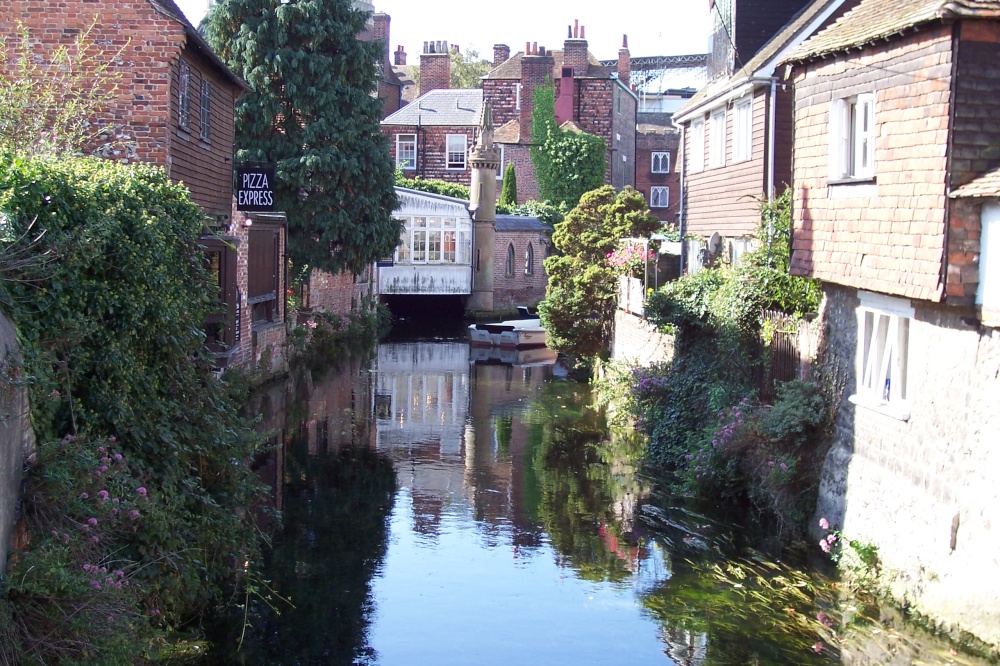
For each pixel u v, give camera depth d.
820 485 13.96
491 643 11.08
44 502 8.27
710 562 13.45
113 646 7.83
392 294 48.91
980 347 10.55
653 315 19.61
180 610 10.74
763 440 15.09
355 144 34.81
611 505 16.25
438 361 34.16
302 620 11.53
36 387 8.66
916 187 11.36
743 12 24.97
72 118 17.02
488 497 16.81
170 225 11.23
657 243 26.23
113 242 9.93
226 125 22.94
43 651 7.44
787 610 11.71
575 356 31.89
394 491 17.12
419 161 60.94
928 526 11.18
